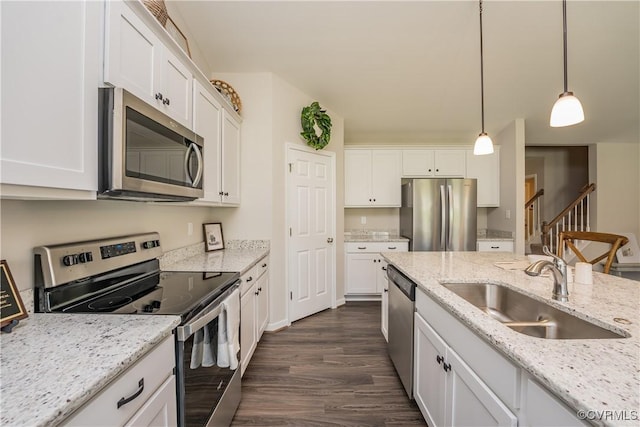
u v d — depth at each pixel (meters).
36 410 0.52
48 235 1.09
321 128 3.12
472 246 3.57
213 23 2.16
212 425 1.29
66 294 1.12
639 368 0.64
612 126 3.78
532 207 5.40
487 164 4.03
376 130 4.04
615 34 2.21
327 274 3.46
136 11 1.17
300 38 2.31
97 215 1.34
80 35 0.90
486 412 0.92
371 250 3.75
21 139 0.71
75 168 0.88
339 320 3.10
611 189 4.31
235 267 1.87
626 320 0.93
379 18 2.09
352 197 4.04
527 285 1.40
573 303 1.11
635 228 4.30
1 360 0.69
